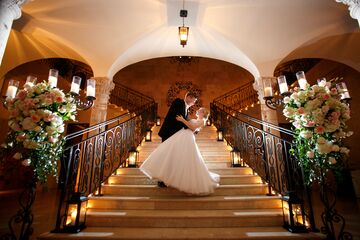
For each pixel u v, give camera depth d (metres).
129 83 10.46
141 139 6.17
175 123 3.35
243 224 2.69
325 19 4.39
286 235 2.39
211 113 8.62
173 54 5.89
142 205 3.03
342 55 5.40
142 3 4.19
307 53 5.28
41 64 7.98
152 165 2.98
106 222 2.70
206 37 5.12
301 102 2.63
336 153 2.49
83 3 4.12
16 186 7.92
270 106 3.82
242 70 10.60
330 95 2.61
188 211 2.91
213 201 3.02
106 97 5.00
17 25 4.37
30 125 2.24
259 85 5.01
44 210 4.25
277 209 3.04
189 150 3.08
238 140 5.10
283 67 8.85
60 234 2.40
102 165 3.61
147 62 10.88
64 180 2.72
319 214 3.82
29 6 4.02
